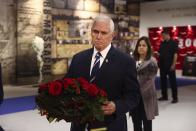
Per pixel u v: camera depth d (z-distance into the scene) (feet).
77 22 42.29
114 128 6.93
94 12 44.39
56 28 39.86
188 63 47.19
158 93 30.78
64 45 40.98
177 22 49.08
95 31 6.83
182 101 26.84
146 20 52.08
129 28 50.55
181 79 44.14
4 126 17.66
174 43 25.79
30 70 36.11
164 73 26.32
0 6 34.09
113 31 6.93
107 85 6.95
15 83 35.70
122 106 6.61
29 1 35.65
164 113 22.20
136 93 7.05
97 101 5.95
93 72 7.02
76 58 7.43
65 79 6.04
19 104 23.84
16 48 35.40
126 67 7.05
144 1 51.88
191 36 47.80
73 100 5.82
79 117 5.90
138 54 13.16
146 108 12.86
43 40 35.68
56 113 5.87
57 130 17.19
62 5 40.32
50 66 38.29
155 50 51.16
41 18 36.94
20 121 18.88
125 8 49.62
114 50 7.16
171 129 18.25
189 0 47.52
